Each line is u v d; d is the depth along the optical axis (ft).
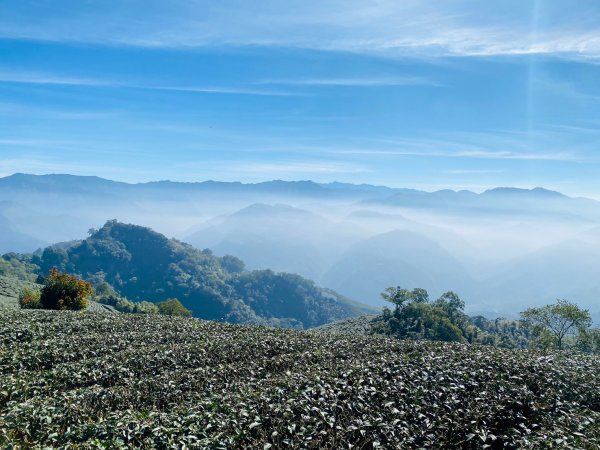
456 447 41.47
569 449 37.70
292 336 92.58
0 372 68.39
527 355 72.49
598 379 59.16
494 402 48.39
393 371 57.31
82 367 67.77
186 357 72.49
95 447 37.29
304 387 51.39
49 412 45.98
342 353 74.08
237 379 60.64
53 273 178.81
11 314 113.80
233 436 39.78
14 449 37.14
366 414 44.55
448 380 54.44
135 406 51.78
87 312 126.31
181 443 37.91
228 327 107.86
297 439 39.81
